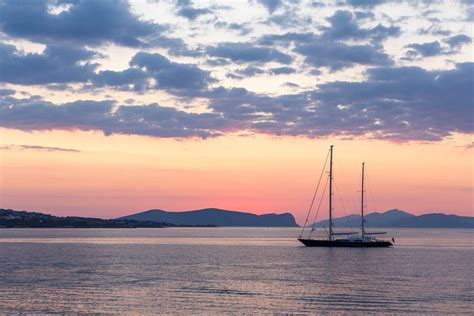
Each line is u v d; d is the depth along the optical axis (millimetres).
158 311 57094
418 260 117688
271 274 88125
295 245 184125
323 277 84312
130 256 126438
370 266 102625
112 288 71438
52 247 163250
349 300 63688
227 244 192750
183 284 75438
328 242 154375
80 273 88438
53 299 63312
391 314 56469
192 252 142625
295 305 60594
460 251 154250
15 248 157000
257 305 60406
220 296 65688
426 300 64062
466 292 69938
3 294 66562
